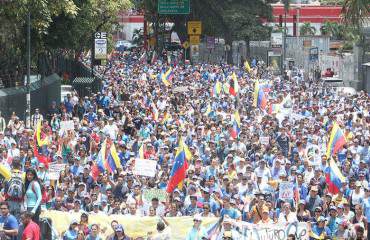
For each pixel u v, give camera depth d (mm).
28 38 79125
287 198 49062
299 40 185000
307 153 60188
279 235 43625
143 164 51375
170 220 43344
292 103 90000
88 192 50188
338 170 50281
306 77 165125
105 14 123125
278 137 65625
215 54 196625
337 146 60656
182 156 49938
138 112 80438
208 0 193375
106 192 48719
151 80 120062
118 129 69375
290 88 112250
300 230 43812
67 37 99000
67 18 96875
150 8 187750
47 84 95125
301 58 176750
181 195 49219
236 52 199500
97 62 121000
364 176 52719
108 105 88812
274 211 46625
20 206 39031
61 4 85750
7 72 93125
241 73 133875
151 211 44906
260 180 51875
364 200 48000
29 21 79312
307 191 51156
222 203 46250
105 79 123812
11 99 81000
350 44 185125
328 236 43531
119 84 110188
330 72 159875
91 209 46719
